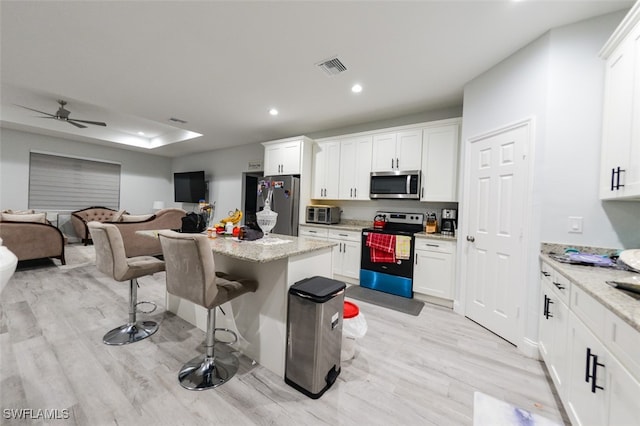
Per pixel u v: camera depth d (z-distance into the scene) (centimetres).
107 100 349
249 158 585
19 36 218
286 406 147
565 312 146
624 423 88
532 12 180
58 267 409
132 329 219
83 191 627
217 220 646
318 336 151
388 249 333
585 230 186
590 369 113
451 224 325
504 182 228
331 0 174
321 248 190
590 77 185
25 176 549
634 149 144
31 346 196
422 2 174
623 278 131
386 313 278
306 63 251
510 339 219
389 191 355
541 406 151
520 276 212
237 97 331
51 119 504
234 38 216
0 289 70
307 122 420
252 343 191
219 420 136
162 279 373
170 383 162
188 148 645
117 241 190
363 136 388
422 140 339
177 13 189
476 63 241
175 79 289
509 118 226
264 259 145
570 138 190
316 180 439
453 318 268
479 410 147
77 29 208
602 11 178
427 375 177
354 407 148
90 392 152
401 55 233
